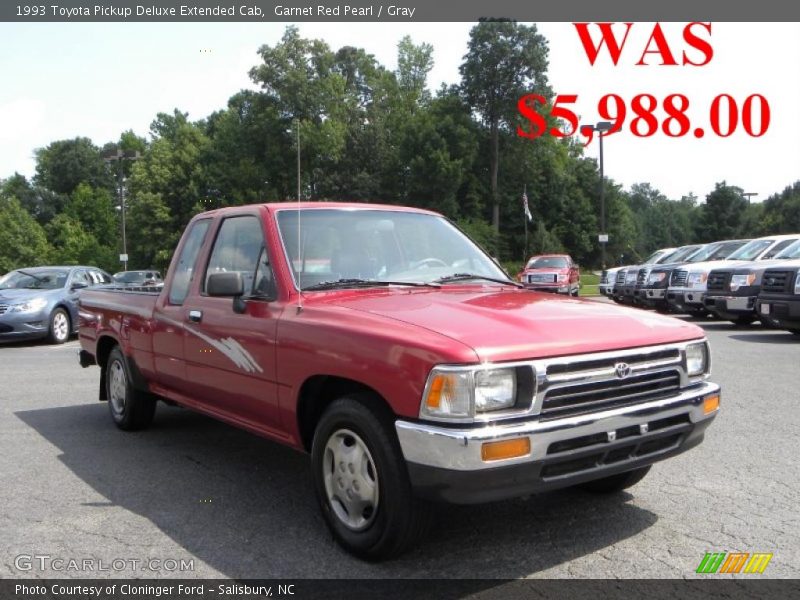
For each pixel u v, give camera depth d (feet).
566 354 10.69
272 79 125.59
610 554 11.85
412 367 10.47
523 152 206.08
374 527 11.29
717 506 14.07
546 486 10.53
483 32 197.77
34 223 229.86
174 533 13.01
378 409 11.26
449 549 12.10
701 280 52.75
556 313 12.09
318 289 13.80
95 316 22.16
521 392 10.36
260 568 11.46
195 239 17.49
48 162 307.58
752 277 45.73
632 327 11.91
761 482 15.49
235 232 15.74
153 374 18.57
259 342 13.61
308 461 17.79
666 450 11.98
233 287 13.69
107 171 311.06
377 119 200.34
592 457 10.89
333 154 159.53
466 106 204.23
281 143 167.12
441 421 10.12
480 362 10.11
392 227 15.94
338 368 11.68
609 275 82.33
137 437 20.35
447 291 14.20
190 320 16.16
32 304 44.62
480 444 9.79
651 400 11.62
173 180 205.36
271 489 15.53
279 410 13.32
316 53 125.49
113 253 229.04
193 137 214.48
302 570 11.37
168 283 17.99
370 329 11.41
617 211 220.23
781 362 31.71
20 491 15.52
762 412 21.98
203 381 15.90
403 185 196.34
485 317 11.53
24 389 28.58
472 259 16.48
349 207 15.84
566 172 220.02
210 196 202.49
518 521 13.37
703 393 12.26
